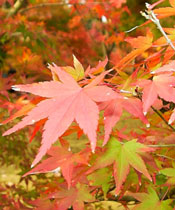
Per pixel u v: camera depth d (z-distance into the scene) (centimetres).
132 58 41
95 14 149
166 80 39
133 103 40
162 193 47
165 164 49
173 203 47
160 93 38
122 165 42
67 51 116
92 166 42
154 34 67
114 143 42
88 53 133
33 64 88
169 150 49
